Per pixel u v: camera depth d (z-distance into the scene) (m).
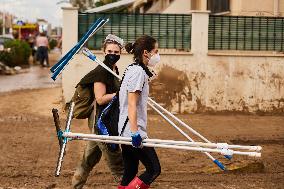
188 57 15.05
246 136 12.30
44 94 18.91
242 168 9.12
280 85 15.34
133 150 6.21
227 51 15.48
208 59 15.14
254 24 15.54
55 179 8.57
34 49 38.50
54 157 10.07
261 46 15.62
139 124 6.12
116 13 15.16
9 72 27.80
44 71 30.16
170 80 15.02
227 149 5.89
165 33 15.30
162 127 13.12
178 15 15.28
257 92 15.30
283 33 15.68
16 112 15.02
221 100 15.21
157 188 8.04
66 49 14.90
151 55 6.21
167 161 9.80
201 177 8.75
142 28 15.27
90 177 8.66
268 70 15.28
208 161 9.77
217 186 8.21
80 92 6.97
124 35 15.24
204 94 15.16
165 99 15.04
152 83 14.95
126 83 6.20
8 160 9.79
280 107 15.36
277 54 15.29
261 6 17.25
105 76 6.86
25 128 12.86
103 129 6.43
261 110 15.31
